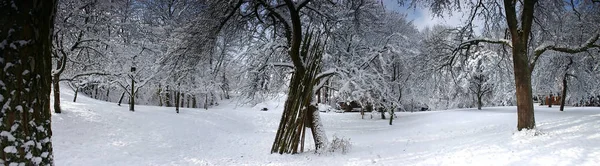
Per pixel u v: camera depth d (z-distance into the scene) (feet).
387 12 78.43
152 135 46.65
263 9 43.01
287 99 35.53
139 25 63.93
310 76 34.83
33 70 10.61
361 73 53.88
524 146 26.76
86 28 51.16
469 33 49.98
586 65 68.13
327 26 46.62
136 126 49.98
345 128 70.69
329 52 56.29
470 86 91.40
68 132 40.11
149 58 65.92
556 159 21.11
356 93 53.67
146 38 65.72
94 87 100.58
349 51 68.90
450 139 38.88
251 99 59.16
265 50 48.26
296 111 34.65
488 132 44.27
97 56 61.26
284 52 50.49
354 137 53.06
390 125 73.26
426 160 25.46
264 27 46.75
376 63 71.41
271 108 112.98
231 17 41.81
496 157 23.80
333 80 62.18
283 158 32.07
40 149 10.89
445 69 55.88
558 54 65.87
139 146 39.50
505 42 40.83
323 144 35.35
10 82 10.00
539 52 38.50
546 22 46.44
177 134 49.88
